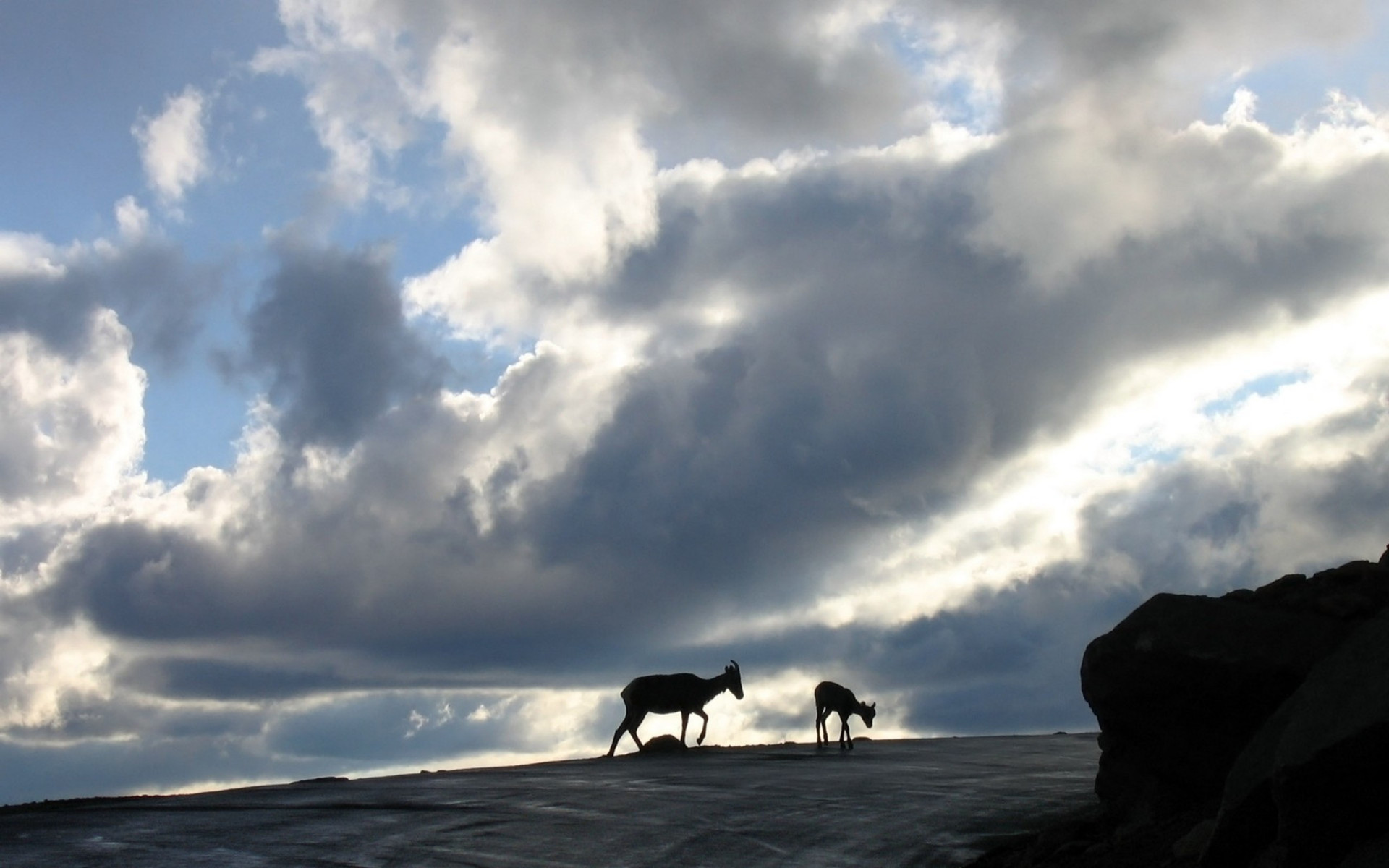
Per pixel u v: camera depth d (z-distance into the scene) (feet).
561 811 65.21
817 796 68.90
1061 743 109.40
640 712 109.50
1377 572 49.73
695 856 53.72
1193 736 49.26
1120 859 45.62
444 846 56.34
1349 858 34.63
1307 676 45.91
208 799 74.54
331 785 81.97
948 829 57.98
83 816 67.10
